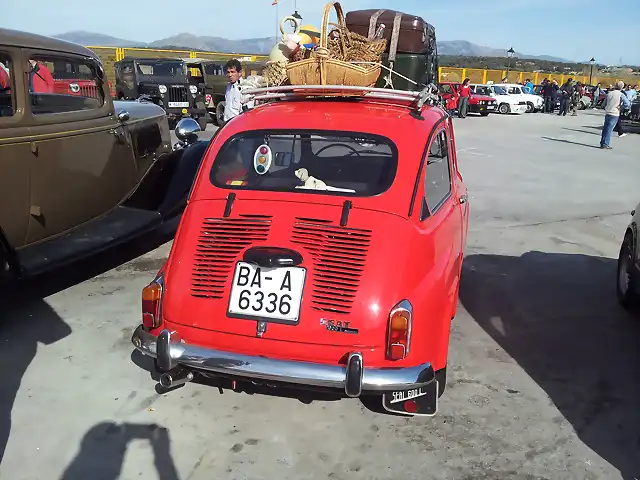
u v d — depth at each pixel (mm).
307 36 5125
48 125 4434
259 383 2914
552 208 8336
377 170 3232
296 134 3398
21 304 4633
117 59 25172
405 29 6918
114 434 3090
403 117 3555
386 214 3027
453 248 3449
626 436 3166
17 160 4172
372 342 2762
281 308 2826
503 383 3674
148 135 6086
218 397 3461
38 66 4340
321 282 2830
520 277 5512
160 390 3303
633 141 17312
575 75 52281
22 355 3855
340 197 3113
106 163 5238
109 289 4980
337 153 3324
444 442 3084
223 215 3145
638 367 3902
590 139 17703
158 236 6195
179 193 5516
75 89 4836
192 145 6023
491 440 3107
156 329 3059
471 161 12555
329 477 2809
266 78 4641
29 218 4383
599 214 8031
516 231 7082
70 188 4762
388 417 3301
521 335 4336
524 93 31125
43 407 3301
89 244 4672
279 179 3316
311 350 2801
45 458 2891
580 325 4516
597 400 3508
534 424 3256
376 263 2846
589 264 5938
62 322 4340
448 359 3959
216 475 2807
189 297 2961
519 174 11078
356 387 2688
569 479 2820
